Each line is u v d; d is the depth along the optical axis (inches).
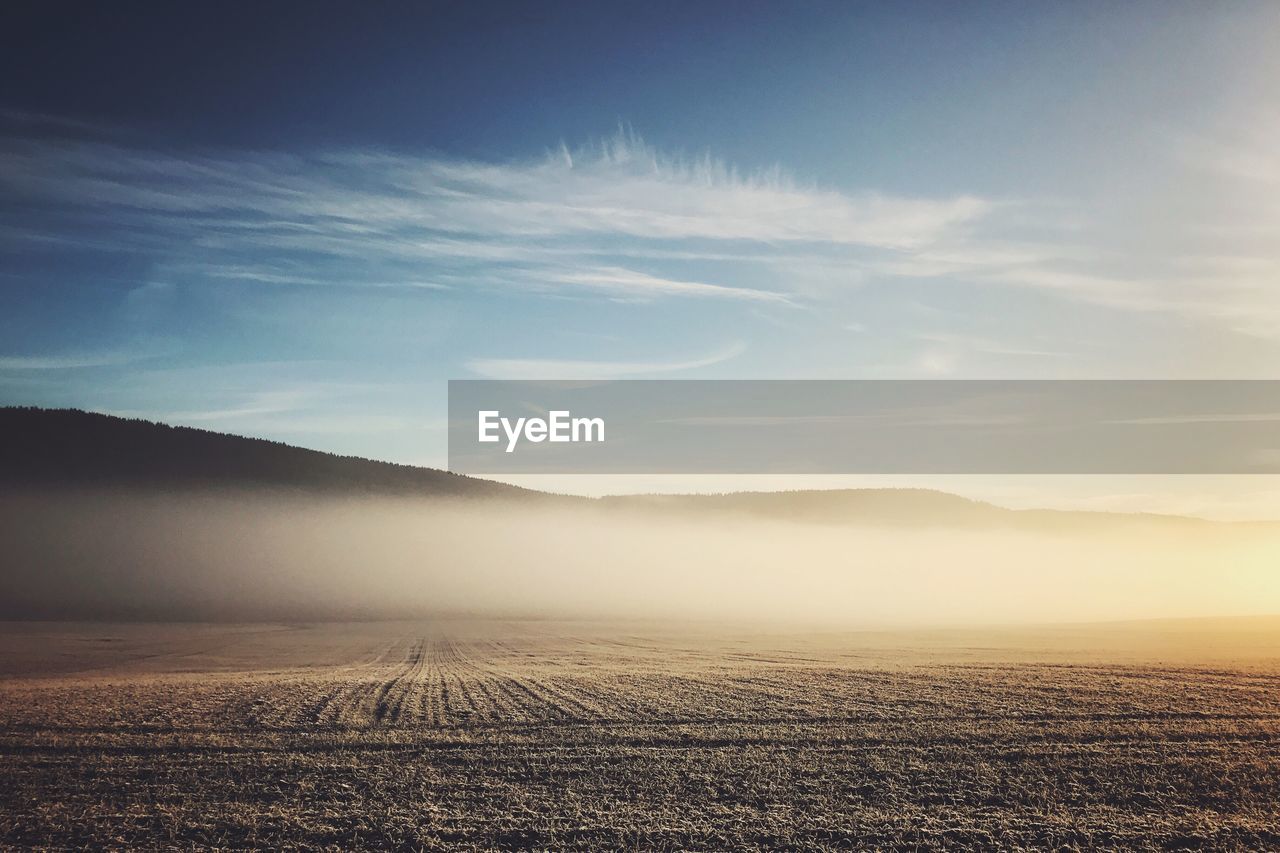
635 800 569.3
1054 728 816.9
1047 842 487.5
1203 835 495.8
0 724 855.1
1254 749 724.0
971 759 686.5
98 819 534.6
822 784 608.4
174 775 646.5
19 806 564.4
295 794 589.3
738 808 548.7
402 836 498.6
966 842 488.1
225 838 498.6
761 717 885.2
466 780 625.3
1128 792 585.6
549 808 550.6
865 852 473.1
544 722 864.3
